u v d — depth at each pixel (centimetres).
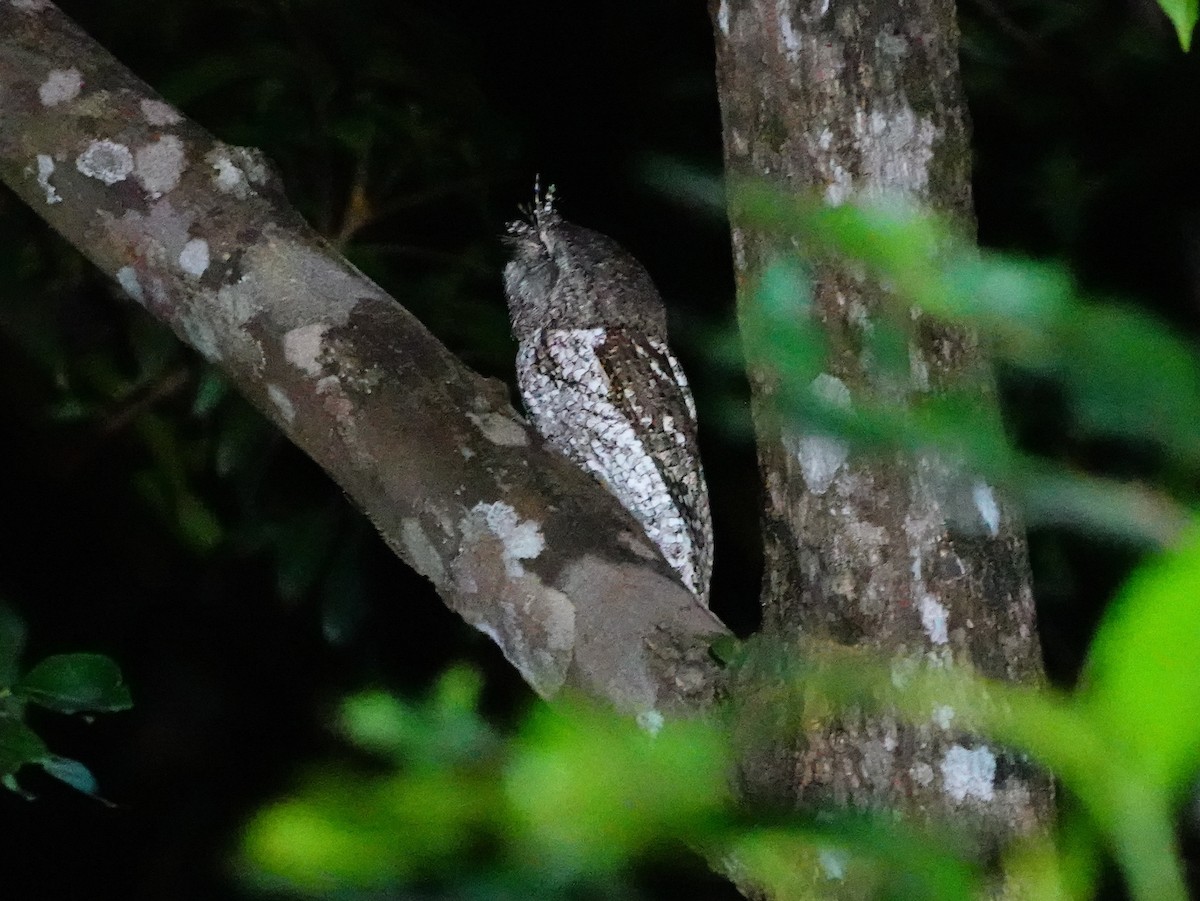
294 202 1030
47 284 1052
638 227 1157
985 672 455
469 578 525
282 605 1323
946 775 427
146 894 1305
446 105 1063
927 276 148
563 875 196
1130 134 1013
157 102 621
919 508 459
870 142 477
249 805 1312
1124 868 150
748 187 159
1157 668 125
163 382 1068
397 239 1095
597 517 525
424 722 193
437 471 539
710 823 189
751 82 492
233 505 1098
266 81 1022
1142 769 135
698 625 485
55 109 614
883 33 480
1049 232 1003
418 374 559
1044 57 1018
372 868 183
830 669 195
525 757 189
